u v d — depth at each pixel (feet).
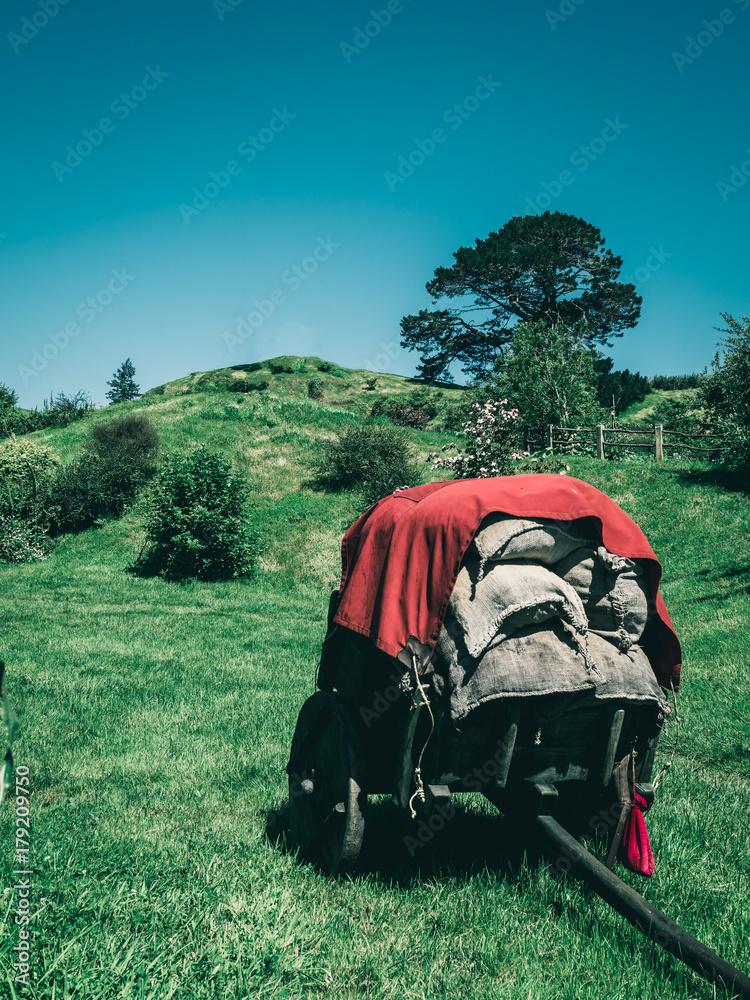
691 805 17.53
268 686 30.42
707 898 12.77
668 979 10.21
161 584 61.57
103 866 12.90
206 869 13.12
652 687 11.60
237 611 53.31
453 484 13.64
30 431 121.80
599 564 11.76
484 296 164.45
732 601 38.29
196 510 63.10
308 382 223.51
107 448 88.63
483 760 11.83
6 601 51.31
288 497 82.17
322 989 9.87
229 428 106.11
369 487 76.23
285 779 19.29
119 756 20.84
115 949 9.69
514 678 10.73
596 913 12.05
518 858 14.66
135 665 33.24
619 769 12.39
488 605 11.18
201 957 9.75
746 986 8.55
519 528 11.39
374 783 13.56
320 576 65.67
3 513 73.97
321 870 13.71
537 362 83.92
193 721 24.71
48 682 28.55
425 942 11.16
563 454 76.54
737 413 61.57
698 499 55.98
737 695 26.78
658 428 67.36
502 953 10.95
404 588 12.21
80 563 69.26
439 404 183.01
